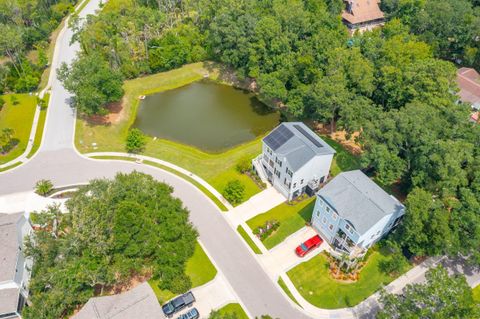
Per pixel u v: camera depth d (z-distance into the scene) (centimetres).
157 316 3847
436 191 5041
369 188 4947
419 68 6325
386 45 7062
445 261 4956
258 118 7594
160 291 4528
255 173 6150
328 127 7212
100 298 3938
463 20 8438
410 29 9025
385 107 6962
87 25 8131
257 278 4700
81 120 7088
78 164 6253
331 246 5088
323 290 4591
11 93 7688
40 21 9538
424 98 6162
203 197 5753
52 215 4650
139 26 8450
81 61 6869
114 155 6488
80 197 4644
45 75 8181
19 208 5428
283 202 5703
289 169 5322
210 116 7612
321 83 6300
